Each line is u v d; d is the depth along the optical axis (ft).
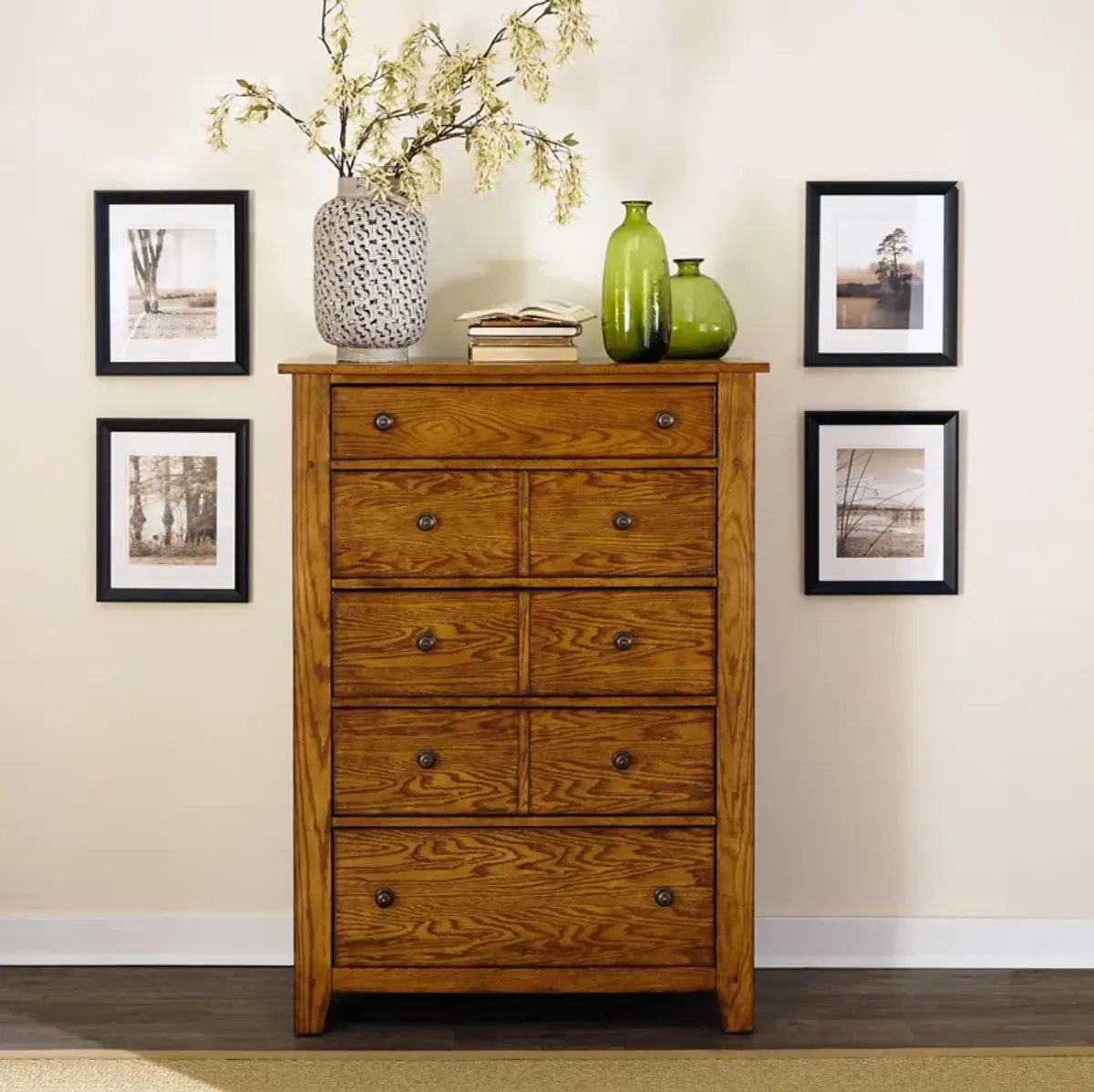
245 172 11.09
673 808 9.75
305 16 11.02
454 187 11.11
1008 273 11.16
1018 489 11.26
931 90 11.08
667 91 11.09
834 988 10.87
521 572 9.65
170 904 11.37
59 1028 10.09
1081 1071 9.42
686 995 10.69
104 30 11.01
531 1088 9.16
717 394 9.57
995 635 11.33
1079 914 11.39
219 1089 9.12
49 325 11.16
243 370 11.12
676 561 9.64
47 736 11.33
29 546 11.26
